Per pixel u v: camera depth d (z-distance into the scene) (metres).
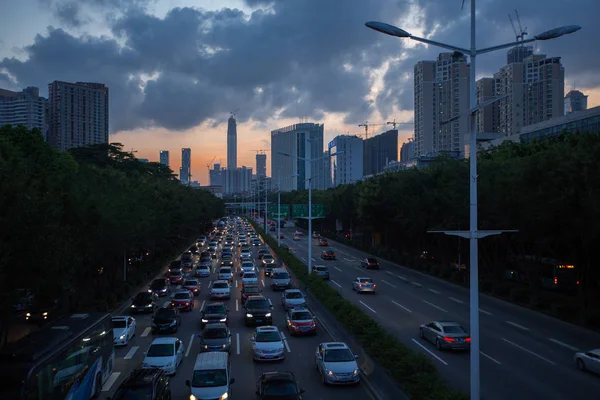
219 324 25.09
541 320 31.58
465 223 42.47
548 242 32.50
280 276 45.44
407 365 17.05
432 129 144.75
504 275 44.81
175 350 21.47
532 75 127.44
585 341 26.28
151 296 36.44
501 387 18.89
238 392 18.59
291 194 135.00
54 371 15.09
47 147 44.47
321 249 81.75
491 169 39.44
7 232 18.53
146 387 15.45
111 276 41.25
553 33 13.64
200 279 52.12
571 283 40.75
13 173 19.58
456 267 51.78
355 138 180.62
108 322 20.56
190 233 84.38
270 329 24.11
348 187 83.88
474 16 14.34
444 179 45.75
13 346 15.02
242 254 66.38
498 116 135.50
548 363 22.20
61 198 24.62
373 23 13.67
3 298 18.92
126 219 36.06
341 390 18.73
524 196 30.73
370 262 57.81
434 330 25.14
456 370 21.03
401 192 53.09
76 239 26.55
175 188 71.62
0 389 13.47
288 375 16.91
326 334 28.30
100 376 19.16
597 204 25.53
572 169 27.72
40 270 19.92
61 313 32.56
